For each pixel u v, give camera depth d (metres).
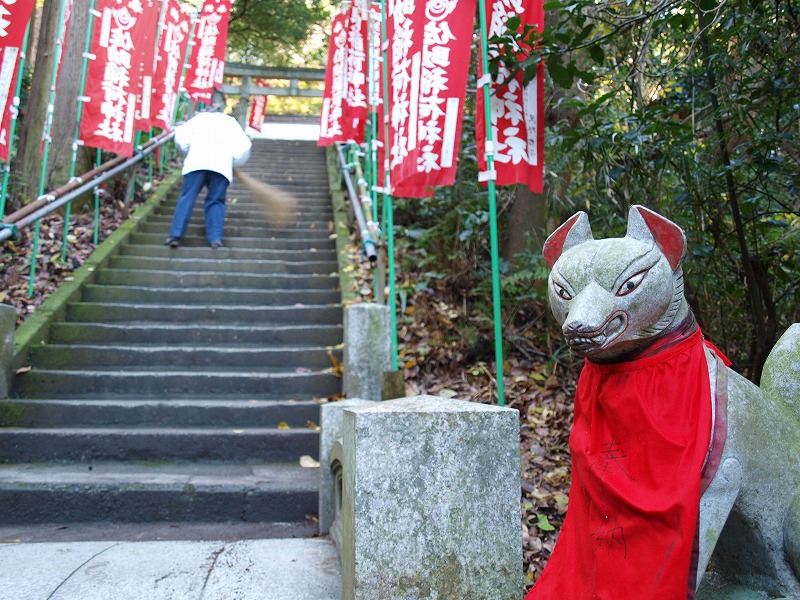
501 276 5.26
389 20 3.67
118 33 5.85
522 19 3.26
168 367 4.76
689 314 1.76
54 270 5.81
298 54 14.90
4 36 4.04
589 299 1.63
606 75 4.25
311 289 6.07
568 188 4.97
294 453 3.84
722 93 3.16
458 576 1.89
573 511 1.78
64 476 3.35
